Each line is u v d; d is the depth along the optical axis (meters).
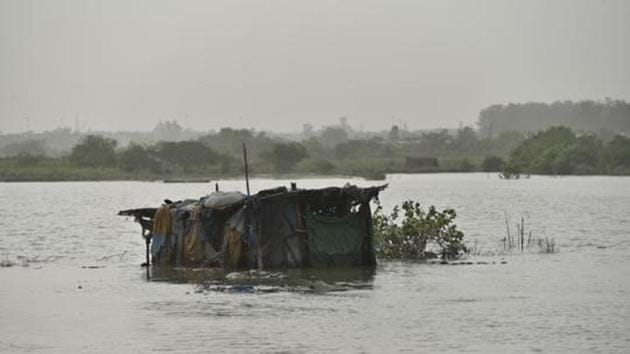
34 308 34.09
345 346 27.19
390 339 28.02
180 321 31.06
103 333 29.50
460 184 164.25
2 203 114.00
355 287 37.50
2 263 48.56
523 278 40.00
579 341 27.59
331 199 42.44
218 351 26.77
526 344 27.25
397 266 43.56
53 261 49.72
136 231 70.25
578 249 52.34
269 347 27.12
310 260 41.66
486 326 29.77
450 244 48.34
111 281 40.69
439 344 27.36
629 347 26.83
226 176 196.62
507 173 190.88
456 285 38.03
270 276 40.03
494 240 58.00
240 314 32.09
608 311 32.22
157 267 44.28
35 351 27.33
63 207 104.50
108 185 175.88
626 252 50.75
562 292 36.28
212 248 42.91
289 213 41.50
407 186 155.12
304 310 32.66
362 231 42.69
